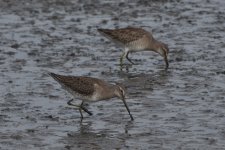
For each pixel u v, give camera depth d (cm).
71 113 1783
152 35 2461
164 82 2056
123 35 2331
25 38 2508
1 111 1770
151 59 2370
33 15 2852
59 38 2522
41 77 2064
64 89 1891
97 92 1770
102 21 2777
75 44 2455
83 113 1791
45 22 2752
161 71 2189
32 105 1825
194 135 1616
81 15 2872
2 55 2286
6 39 2488
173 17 2855
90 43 2480
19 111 1775
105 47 2442
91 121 1727
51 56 2289
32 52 2325
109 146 1556
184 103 1845
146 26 2712
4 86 1972
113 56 2348
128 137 1611
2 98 1869
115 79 2091
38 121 1714
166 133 1631
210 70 2162
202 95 1912
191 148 1534
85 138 1606
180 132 1638
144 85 2031
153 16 2872
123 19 2817
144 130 1655
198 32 2623
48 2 3066
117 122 1716
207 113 1764
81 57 2302
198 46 2436
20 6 2984
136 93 1952
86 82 1772
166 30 2661
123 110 1806
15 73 2095
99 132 1648
